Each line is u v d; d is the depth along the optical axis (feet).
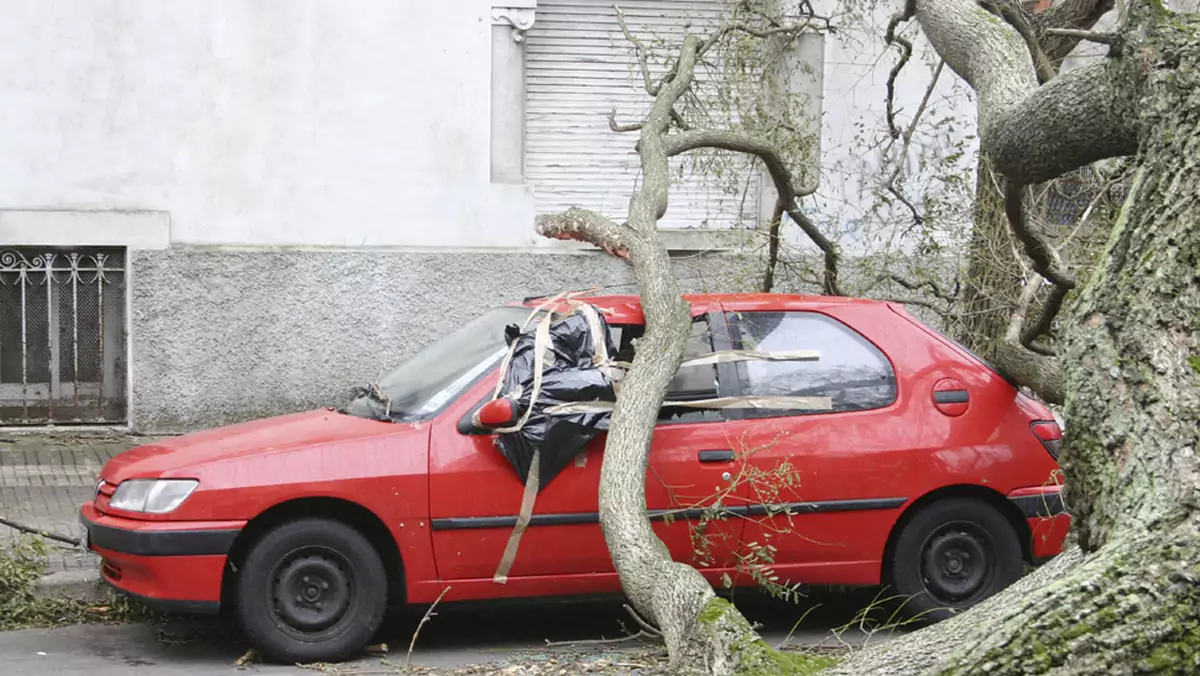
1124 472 12.45
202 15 38.68
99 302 38.65
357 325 40.04
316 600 20.02
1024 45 22.16
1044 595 11.78
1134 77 14.53
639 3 42.55
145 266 38.45
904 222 33.78
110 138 38.27
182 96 38.70
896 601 22.47
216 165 39.04
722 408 21.66
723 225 42.37
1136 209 13.52
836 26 35.63
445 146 40.55
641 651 21.01
